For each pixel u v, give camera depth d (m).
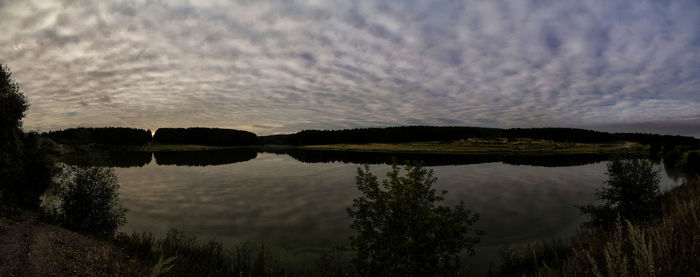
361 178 8.28
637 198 13.45
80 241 12.02
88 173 15.34
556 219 21.70
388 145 179.62
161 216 23.80
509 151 126.19
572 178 46.38
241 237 18.38
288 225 21.33
